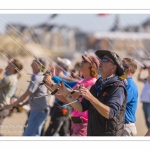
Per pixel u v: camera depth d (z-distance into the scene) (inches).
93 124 292.7
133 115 344.2
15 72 464.4
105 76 293.3
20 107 482.9
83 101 310.7
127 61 351.6
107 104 279.9
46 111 438.6
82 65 348.5
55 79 350.6
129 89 342.0
